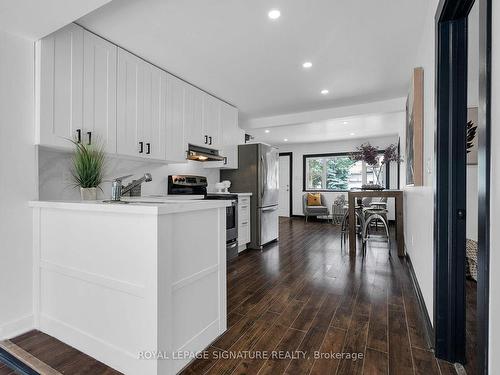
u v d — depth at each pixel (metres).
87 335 1.67
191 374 1.50
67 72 2.12
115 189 2.00
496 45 0.81
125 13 2.04
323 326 1.97
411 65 2.92
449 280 1.58
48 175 2.33
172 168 3.79
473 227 3.04
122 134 2.56
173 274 1.51
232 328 1.96
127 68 2.61
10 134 1.88
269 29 2.27
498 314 0.79
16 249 1.90
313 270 3.25
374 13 2.06
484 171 0.86
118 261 1.53
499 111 0.79
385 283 2.81
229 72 3.11
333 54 2.69
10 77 1.88
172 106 3.15
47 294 1.89
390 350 1.69
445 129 1.58
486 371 0.85
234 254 3.81
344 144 7.88
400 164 5.89
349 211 4.01
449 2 1.42
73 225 1.72
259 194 4.44
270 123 5.03
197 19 2.12
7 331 1.84
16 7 1.61
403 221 3.95
